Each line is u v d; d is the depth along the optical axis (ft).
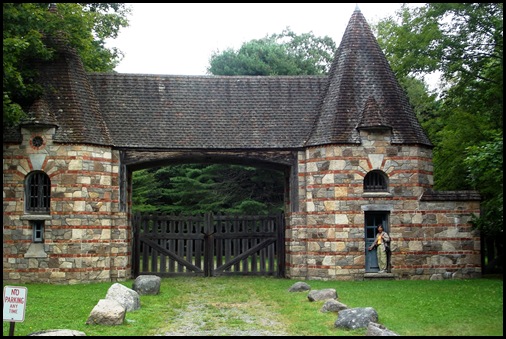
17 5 67.31
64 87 74.64
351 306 52.06
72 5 77.56
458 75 85.92
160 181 147.74
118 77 82.79
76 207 71.51
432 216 75.61
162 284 72.38
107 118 78.64
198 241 84.69
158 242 84.07
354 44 81.05
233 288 69.41
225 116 81.76
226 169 136.36
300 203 78.18
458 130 86.99
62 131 72.18
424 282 70.90
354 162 74.90
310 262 75.51
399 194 75.10
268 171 133.08
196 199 139.74
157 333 43.47
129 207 81.10
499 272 79.05
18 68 73.46
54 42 77.05
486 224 73.15
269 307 55.67
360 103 77.20
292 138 79.92
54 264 70.85
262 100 83.87
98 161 73.87
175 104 81.92
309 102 83.92
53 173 71.61
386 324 44.27
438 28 79.00
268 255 84.33
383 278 73.97
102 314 45.14
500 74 77.36
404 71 85.20
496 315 47.55
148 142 77.36
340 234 74.13
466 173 87.97
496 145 60.85
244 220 84.94
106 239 73.67
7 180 71.56
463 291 61.31
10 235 71.26
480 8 76.18
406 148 75.77
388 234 75.25
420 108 126.31
